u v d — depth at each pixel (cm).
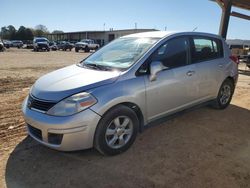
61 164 346
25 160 355
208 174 327
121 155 370
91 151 379
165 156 369
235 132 459
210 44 521
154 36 441
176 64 439
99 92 337
